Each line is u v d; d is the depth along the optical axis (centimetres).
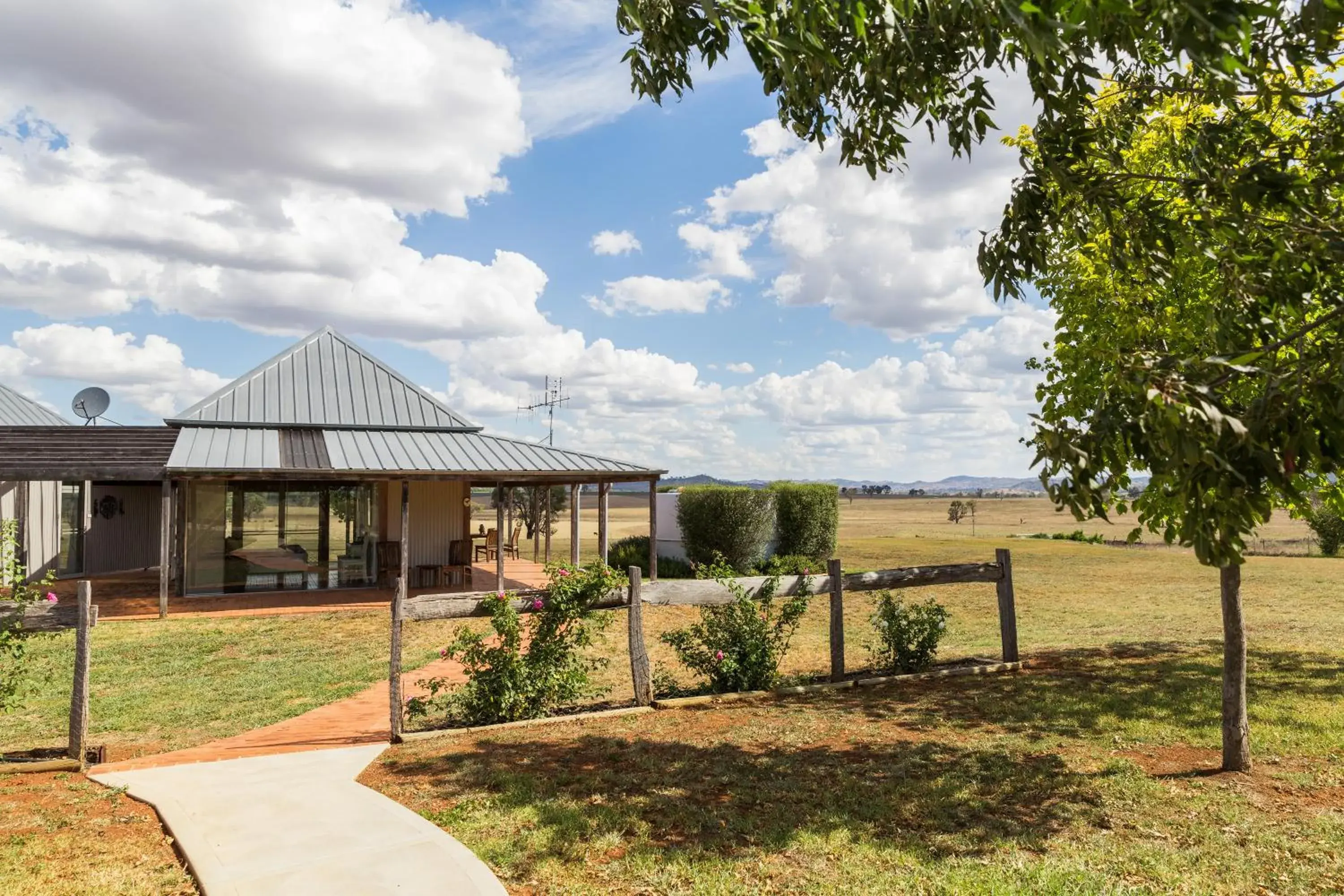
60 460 1838
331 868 482
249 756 774
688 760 706
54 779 680
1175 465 342
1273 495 631
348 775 670
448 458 2077
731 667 971
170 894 459
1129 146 692
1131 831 558
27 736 916
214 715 1003
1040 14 293
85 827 560
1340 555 3219
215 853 504
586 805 598
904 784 646
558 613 899
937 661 1180
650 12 529
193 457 1848
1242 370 376
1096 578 2445
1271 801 615
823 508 2806
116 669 1271
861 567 2683
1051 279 831
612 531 6119
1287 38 414
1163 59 561
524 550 3853
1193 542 351
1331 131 492
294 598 2000
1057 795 625
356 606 1877
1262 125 543
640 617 934
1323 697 919
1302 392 360
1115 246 571
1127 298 720
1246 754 682
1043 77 501
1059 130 550
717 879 483
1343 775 670
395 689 806
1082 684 1002
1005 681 1034
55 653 1384
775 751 733
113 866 495
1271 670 1074
